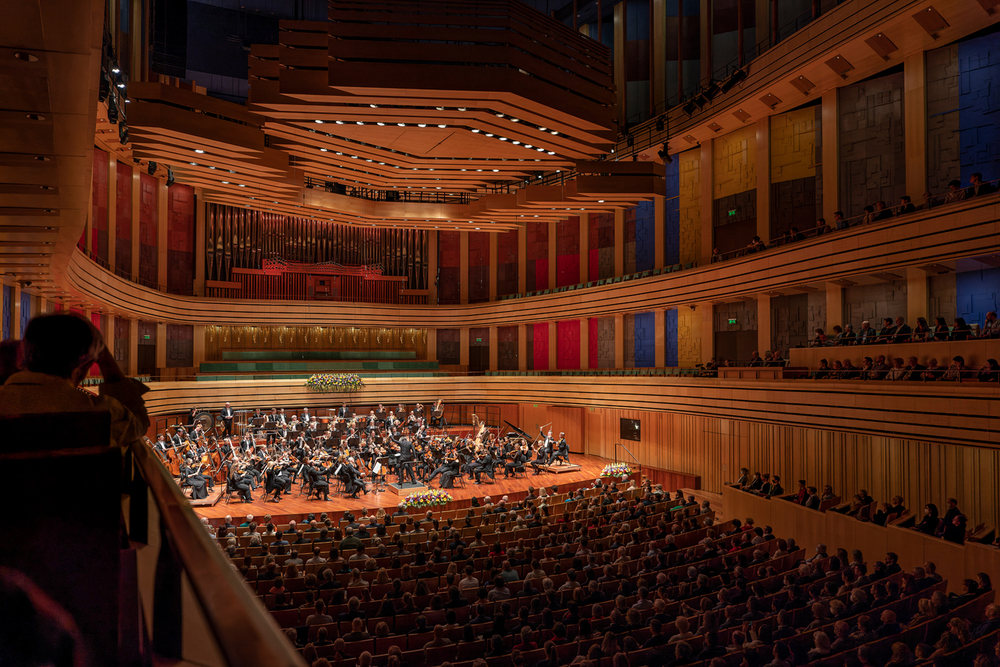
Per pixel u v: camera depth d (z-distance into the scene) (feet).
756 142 68.28
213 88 96.84
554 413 88.89
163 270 83.97
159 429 74.79
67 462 3.28
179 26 79.00
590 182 67.46
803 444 53.42
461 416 96.63
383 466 66.54
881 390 44.65
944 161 51.19
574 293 88.48
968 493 40.47
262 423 77.00
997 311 46.01
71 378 4.66
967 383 38.91
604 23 85.51
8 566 3.14
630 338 84.53
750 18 70.69
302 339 101.19
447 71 45.37
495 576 31.22
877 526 37.70
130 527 3.47
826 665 20.81
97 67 18.02
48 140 22.93
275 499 57.00
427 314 105.19
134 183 78.02
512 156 62.69
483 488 63.10
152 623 2.61
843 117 59.41
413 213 91.25
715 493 64.34
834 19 52.60
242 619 1.38
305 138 57.52
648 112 81.41
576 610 27.25
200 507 54.54
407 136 56.44
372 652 24.57
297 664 0.89
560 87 50.26
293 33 46.60
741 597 28.91
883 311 53.72
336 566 34.01
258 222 96.32
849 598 27.30
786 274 57.11
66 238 37.11
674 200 79.87
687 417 68.74
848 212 58.90
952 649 20.74
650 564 34.96
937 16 47.16
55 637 3.04
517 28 47.29
